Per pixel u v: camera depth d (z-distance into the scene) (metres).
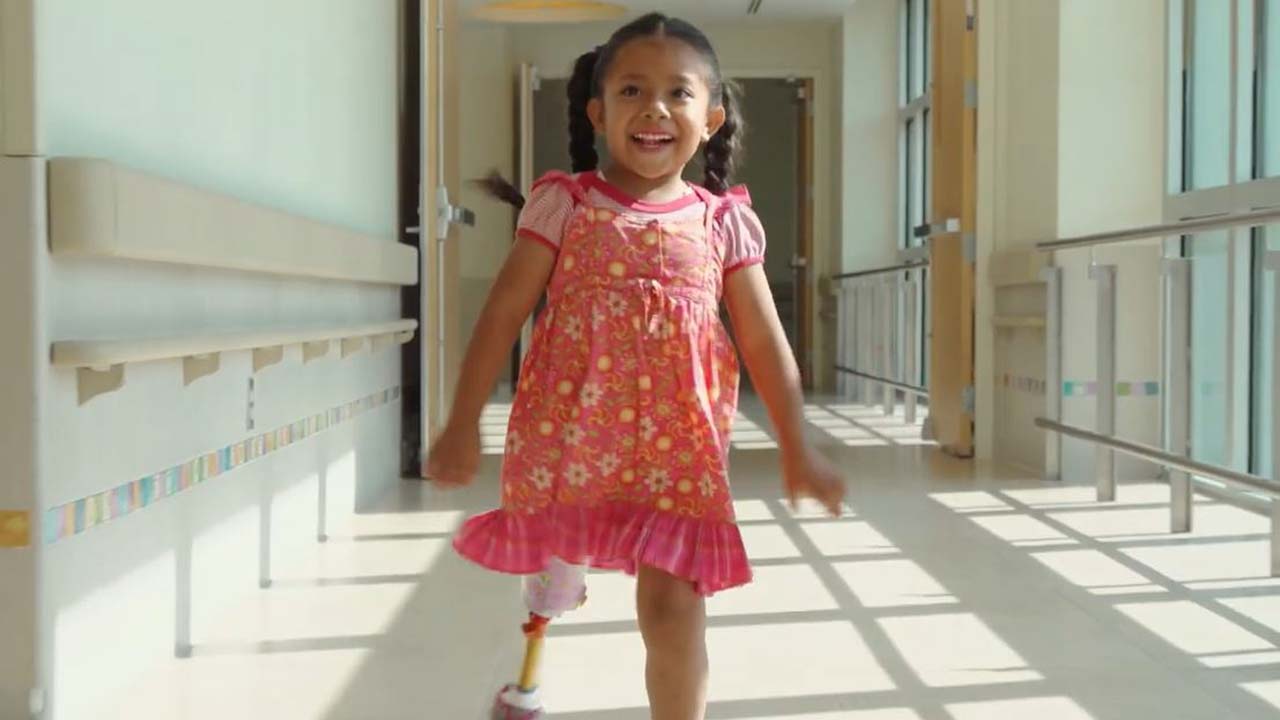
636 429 1.63
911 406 7.06
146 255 1.95
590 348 1.63
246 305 2.75
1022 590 2.97
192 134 2.44
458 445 1.61
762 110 12.34
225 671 2.29
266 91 2.97
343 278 3.44
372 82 4.31
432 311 4.82
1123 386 4.80
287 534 3.23
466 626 2.63
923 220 8.99
